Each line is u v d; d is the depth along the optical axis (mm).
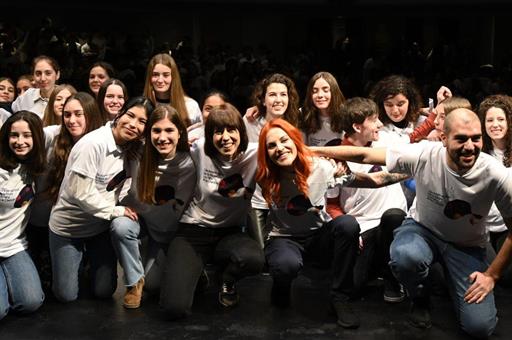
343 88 9297
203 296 3375
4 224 3096
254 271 3070
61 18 11188
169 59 4031
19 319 3078
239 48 13031
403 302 3270
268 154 2988
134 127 3051
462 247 2984
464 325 2873
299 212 3117
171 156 3082
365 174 3080
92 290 3344
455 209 2830
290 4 10375
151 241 3432
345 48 11398
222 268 3242
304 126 3736
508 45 12234
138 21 11875
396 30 13117
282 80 3656
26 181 3143
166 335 2893
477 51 12383
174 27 12188
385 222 3205
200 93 8172
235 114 3016
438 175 2807
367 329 2957
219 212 3150
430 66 10219
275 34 13258
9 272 3104
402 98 3629
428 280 2965
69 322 3041
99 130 3123
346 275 3033
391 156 2924
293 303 3266
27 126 3062
